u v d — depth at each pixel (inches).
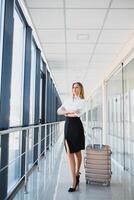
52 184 131.9
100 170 134.0
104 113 266.8
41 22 136.7
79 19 132.4
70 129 121.4
